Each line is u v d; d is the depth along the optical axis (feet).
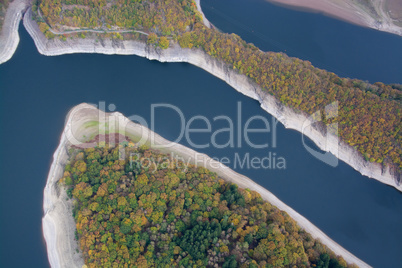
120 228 547.90
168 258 524.93
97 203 581.53
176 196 598.34
